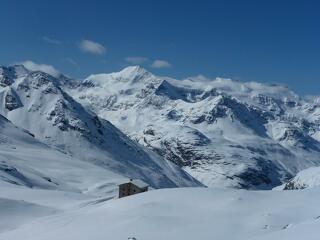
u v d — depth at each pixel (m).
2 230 75.50
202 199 69.06
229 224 56.22
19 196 110.31
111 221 61.88
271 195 72.06
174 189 75.38
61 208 94.50
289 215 59.31
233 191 73.44
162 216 60.12
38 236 62.31
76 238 55.78
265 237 38.06
